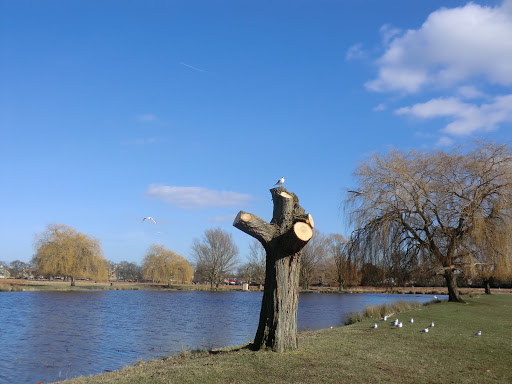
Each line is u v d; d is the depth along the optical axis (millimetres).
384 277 27797
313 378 8148
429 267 27484
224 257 85125
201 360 9805
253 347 10422
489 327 17859
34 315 31422
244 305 44031
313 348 10984
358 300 49406
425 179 27828
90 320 28703
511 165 26500
